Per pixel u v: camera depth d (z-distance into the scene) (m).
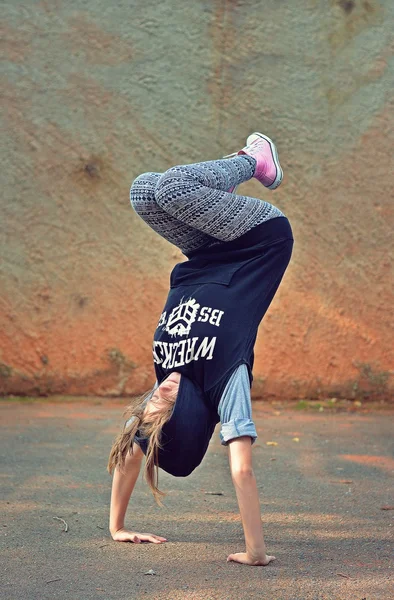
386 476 4.74
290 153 7.36
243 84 7.37
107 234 7.37
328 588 2.87
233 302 3.14
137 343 7.38
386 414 7.05
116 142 7.37
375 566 3.12
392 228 7.37
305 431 6.20
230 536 3.52
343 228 7.37
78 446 5.42
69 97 7.35
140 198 3.34
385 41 7.34
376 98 7.35
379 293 7.36
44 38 7.34
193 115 7.38
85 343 7.38
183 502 4.10
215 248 3.29
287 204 7.36
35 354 7.37
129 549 3.31
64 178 7.35
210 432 3.19
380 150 7.34
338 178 7.36
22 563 3.10
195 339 3.10
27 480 4.45
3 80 7.33
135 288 7.37
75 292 7.37
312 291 7.36
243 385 3.09
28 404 7.13
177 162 7.38
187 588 2.85
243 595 2.78
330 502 4.13
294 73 7.37
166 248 7.37
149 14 7.37
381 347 7.37
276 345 7.37
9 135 7.34
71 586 2.86
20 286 7.36
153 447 3.08
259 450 5.46
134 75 7.37
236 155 3.52
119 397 7.40
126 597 2.75
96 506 3.96
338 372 7.37
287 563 3.15
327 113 7.36
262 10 7.36
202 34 7.37
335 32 7.35
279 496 4.24
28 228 7.35
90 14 7.35
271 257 3.24
